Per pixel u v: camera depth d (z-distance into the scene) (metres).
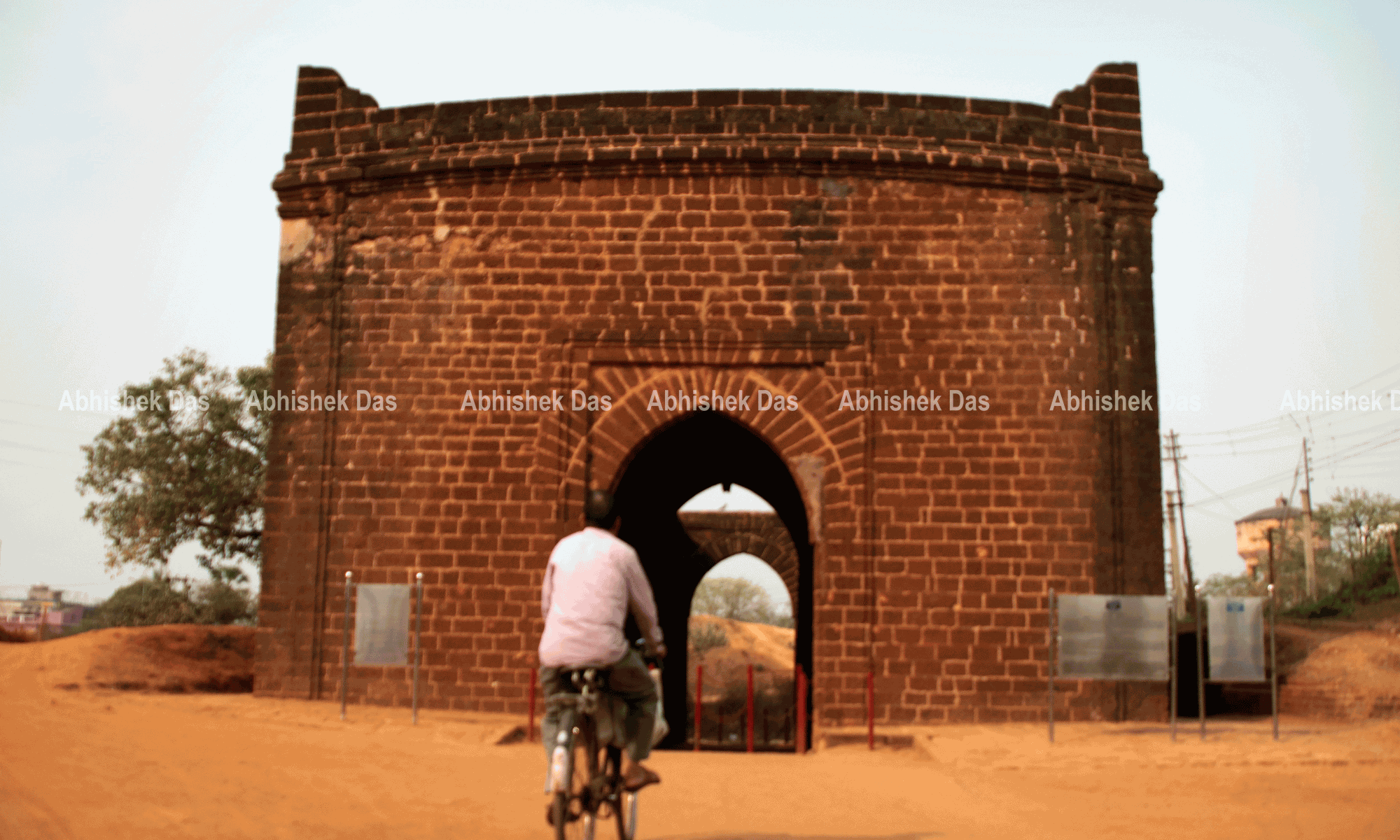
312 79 15.58
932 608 13.83
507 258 14.74
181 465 29.30
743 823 7.04
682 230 14.62
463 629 14.05
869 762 11.44
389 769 8.77
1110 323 14.48
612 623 5.61
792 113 14.71
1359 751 10.90
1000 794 8.71
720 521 25.45
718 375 14.41
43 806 5.83
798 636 24.91
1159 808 7.90
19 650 16.73
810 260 14.51
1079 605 12.11
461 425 14.49
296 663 14.26
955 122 14.78
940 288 14.44
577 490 14.27
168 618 34.53
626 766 5.99
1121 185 14.77
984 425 14.19
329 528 14.46
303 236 15.15
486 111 15.06
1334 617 23.48
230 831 5.72
